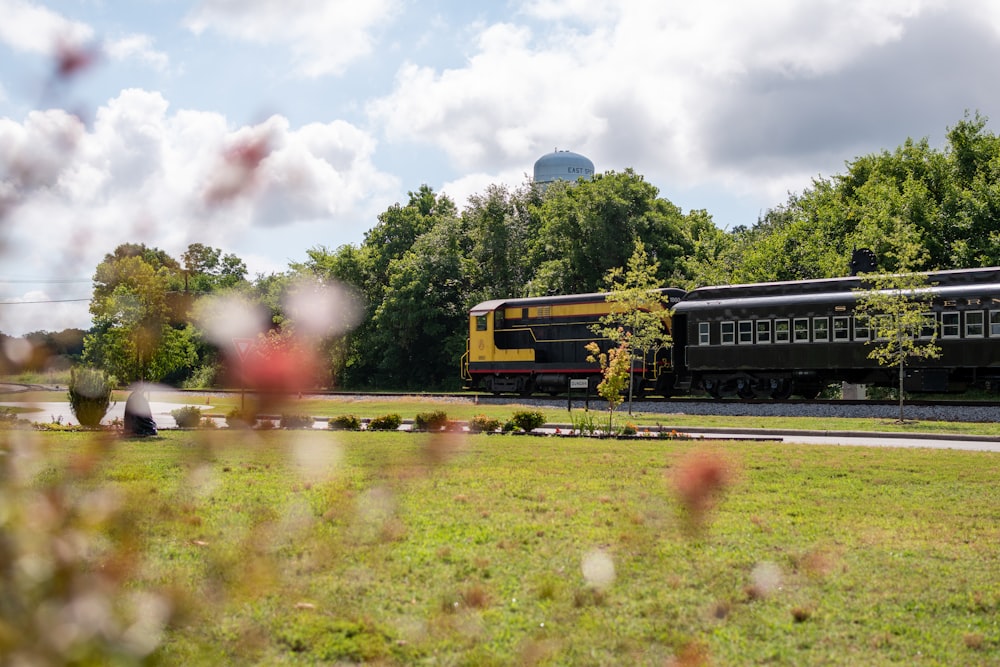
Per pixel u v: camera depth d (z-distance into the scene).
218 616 6.49
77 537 2.80
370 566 8.29
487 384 44.75
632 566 8.50
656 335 34.34
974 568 8.62
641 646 6.38
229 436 3.31
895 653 6.38
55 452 15.52
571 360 41.41
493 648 6.30
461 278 70.31
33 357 2.52
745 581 8.06
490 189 74.56
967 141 51.44
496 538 9.56
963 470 15.49
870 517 11.02
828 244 52.19
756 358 34.53
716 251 68.69
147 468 13.93
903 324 27.98
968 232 45.91
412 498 12.00
